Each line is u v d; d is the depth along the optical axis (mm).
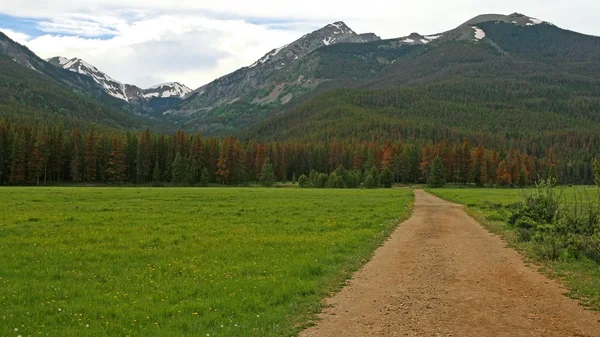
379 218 37031
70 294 14086
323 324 11414
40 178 131375
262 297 13688
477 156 154000
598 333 10773
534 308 12750
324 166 177625
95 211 40156
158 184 138500
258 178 158250
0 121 133625
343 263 18938
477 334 10648
